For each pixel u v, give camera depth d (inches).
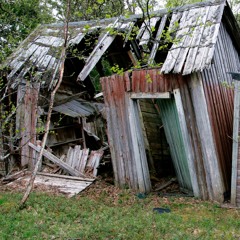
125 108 301.0
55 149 383.2
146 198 276.8
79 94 442.9
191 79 258.5
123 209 243.1
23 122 345.4
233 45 361.1
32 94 344.5
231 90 313.0
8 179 331.3
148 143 365.1
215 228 203.5
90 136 435.2
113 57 427.2
